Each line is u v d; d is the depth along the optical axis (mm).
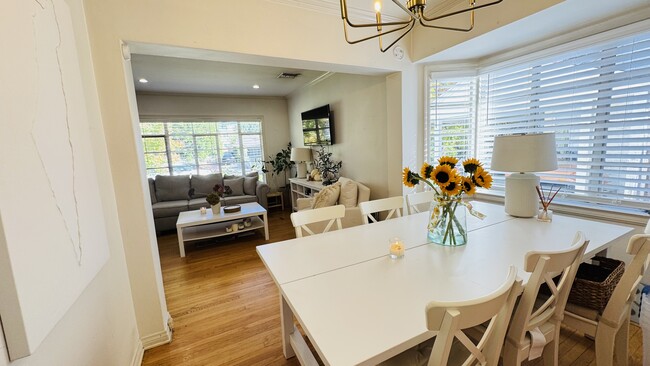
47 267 836
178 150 5422
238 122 5895
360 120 3695
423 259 1342
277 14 2104
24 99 805
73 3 1324
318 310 955
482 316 735
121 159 1631
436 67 2922
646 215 1834
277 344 1812
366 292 1062
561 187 2309
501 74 2699
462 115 2996
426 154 3059
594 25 1994
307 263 1346
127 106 1618
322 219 1859
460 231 1495
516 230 1700
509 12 1996
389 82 2990
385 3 2311
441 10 2463
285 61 2260
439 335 708
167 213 4465
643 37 1805
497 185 2828
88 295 1147
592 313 1323
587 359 1557
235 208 3971
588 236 1533
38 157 850
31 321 740
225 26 1914
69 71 1148
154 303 1807
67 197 1010
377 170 3484
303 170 5430
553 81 2299
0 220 676
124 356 1497
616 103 1952
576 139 2188
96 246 1228
